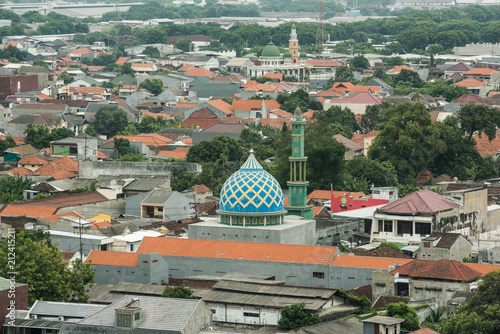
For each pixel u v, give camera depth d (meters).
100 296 141.62
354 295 147.25
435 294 143.50
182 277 162.88
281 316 132.12
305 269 155.88
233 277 152.62
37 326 116.56
